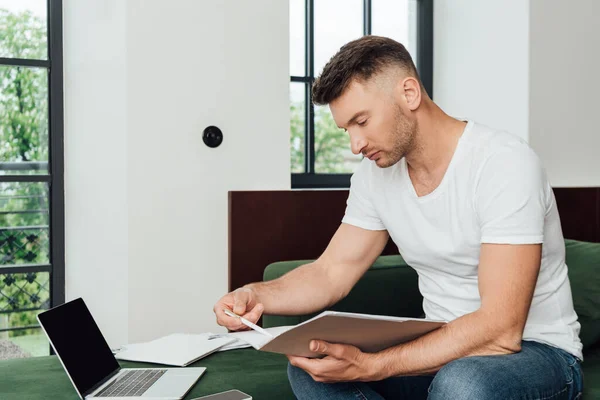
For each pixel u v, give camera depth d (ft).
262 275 8.36
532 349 4.57
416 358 4.40
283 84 8.66
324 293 5.53
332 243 5.74
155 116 7.98
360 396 4.69
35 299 8.55
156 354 6.20
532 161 4.63
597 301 6.85
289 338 4.09
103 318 8.24
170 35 8.03
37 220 8.55
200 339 6.71
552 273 4.89
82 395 5.02
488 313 4.35
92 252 8.37
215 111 8.29
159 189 8.03
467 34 9.96
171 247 8.12
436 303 5.30
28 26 8.43
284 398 5.36
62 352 5.07
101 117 8.18
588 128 9.76
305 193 8.58
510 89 9.41
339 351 4.29
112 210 8.09
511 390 4.12
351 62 4.63
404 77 4.71
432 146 4.91
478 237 4.80
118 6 7.91
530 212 4.46
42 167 8.55
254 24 8.47
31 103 8.49
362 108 4.64
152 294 8.04
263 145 8.57
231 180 8.40
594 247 7.26
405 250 5.35
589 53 9.70
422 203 5.05
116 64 7.96
